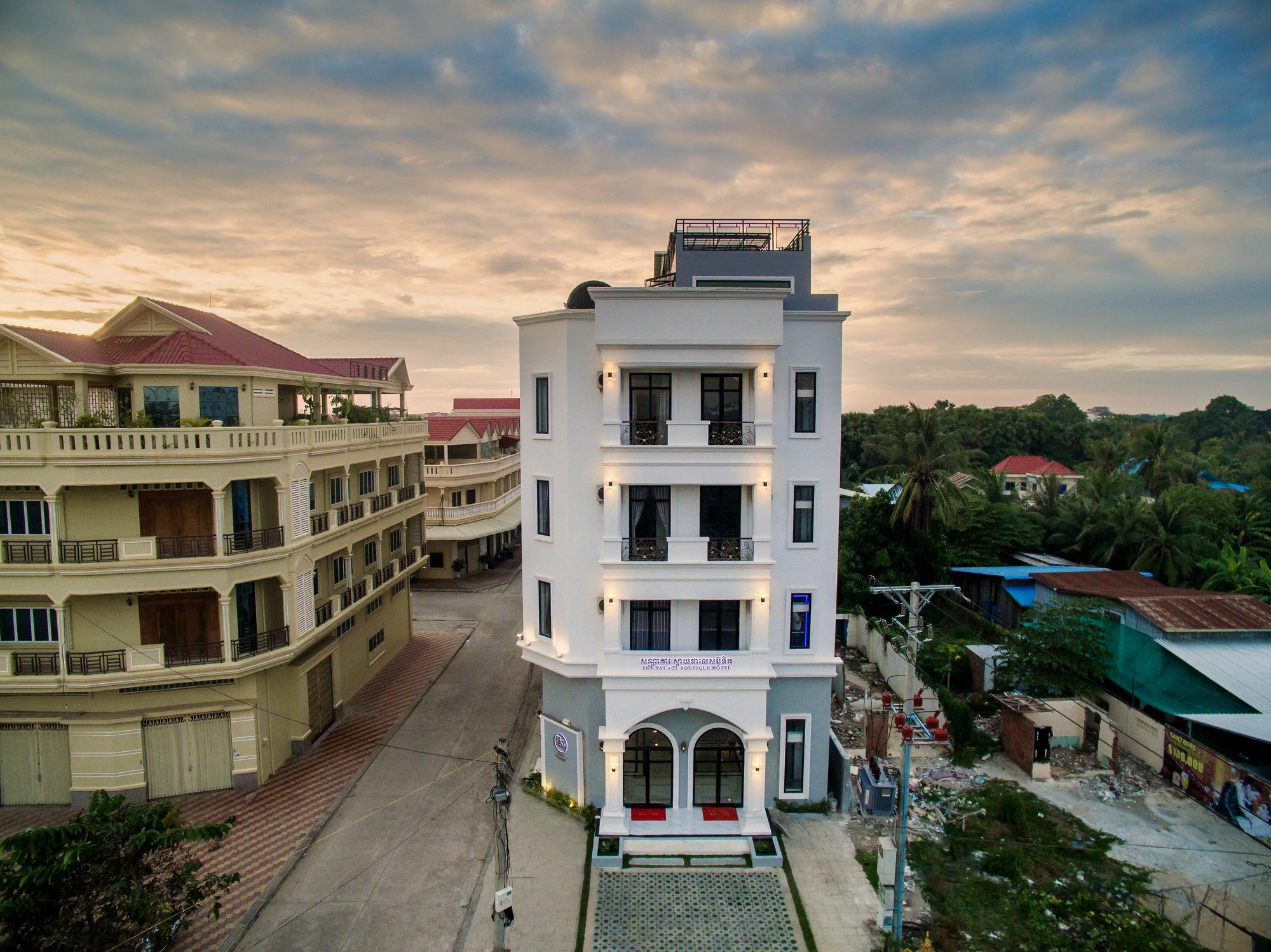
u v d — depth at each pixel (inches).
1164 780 869.2
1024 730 894.4
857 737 982.4
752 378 784.3
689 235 874.8
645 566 772.0
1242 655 956.6
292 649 872.9
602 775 812.6
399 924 637.9
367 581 1137.4
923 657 1218.0
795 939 620.1
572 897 674.2
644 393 799.1
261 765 864.3
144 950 551.8
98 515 803.4
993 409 3900.1
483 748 969.5
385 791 859.4
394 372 1406.3
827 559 799.7
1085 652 987.3
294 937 619.5
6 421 838.5
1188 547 1480.1
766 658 780.6
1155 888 668.7
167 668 800.9
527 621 856.3
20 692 773.9
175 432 776.9
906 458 1502.2
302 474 905.5
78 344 879.7
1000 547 1695.4
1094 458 2229.3
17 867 512.1
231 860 719.7
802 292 828.0
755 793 771.4
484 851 745.6
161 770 833.5
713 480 769.6
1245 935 609.3
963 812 798.5
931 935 611.5
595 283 858.8
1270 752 838.5
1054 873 692.7
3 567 754.2
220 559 806.5
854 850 742.5
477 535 1844.2
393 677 1221.7
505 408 3314.5
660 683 770.8
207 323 1009.5
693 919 642.8
